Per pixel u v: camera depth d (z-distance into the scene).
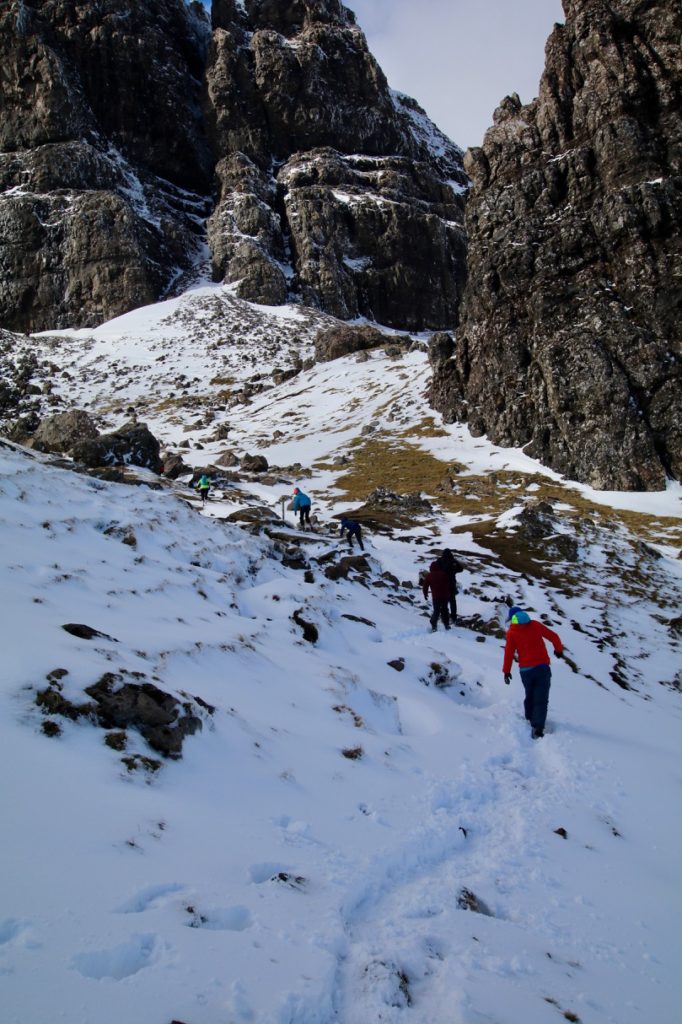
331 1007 2.52
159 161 104.38
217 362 73.19
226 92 104.56
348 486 35.56
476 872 4.39
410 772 5.96
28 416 57.31
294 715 6.25
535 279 39.31
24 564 6.98
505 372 40.62
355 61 113.31
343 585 14.88
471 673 10.55
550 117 41.94
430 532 24.89
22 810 3.09
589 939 3.77
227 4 113.75
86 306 86.12
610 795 6.52
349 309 93.19
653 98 38.69
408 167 113.06
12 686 4.13
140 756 4.15
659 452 33.38
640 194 36.16
